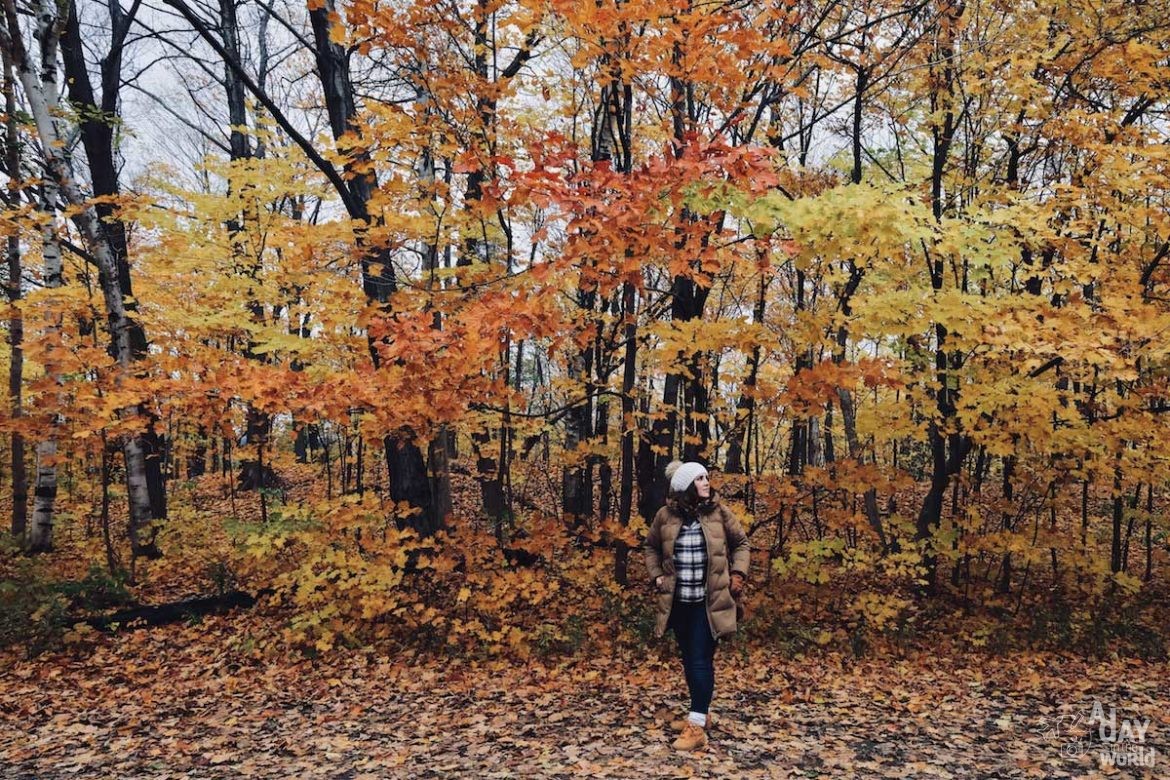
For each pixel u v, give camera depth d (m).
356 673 6.27
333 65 7.82
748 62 6.28
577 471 9.58
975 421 6.79
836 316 6.27
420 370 5.17
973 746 4.38
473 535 7.24
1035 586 8.99
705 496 4.26
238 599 8.34
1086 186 6.74
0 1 7.66
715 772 3.81
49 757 4.42
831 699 5.49
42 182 8.17
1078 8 7.05
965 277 7.72
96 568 8.29
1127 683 6.02
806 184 7.53
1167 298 7.08
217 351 8.21
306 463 14.88
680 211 5.67
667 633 6.86
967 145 8.25
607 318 7.15
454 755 4.28
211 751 4.51
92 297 8.45
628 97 6.34
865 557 7.11
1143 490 12.02
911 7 7.02
